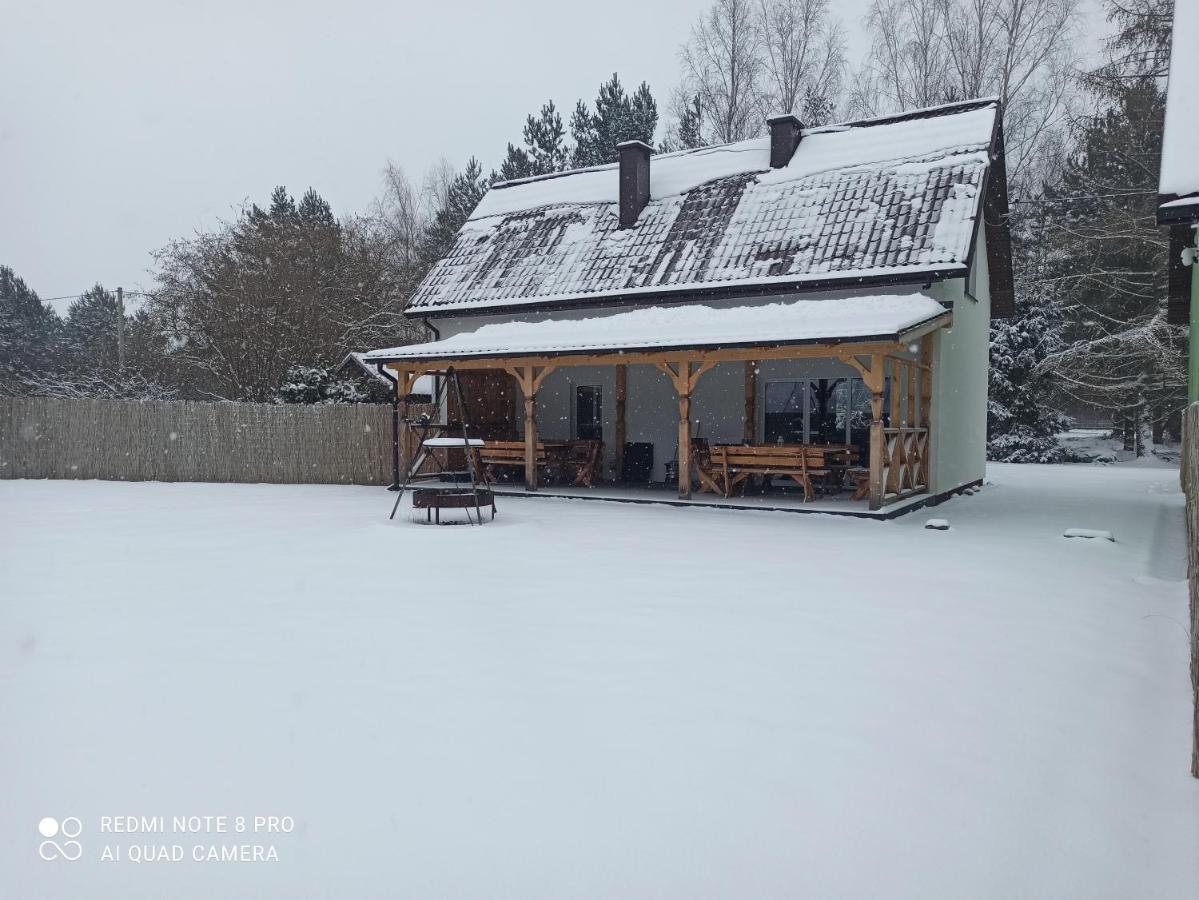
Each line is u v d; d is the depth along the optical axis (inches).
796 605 260.5
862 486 528.7
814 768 140.8
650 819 123.5
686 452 543.2
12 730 158.7
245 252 1088.2
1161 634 228.1
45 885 109.1
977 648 212.4
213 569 322.7
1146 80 1011.9
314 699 174.7
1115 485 735.1
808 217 625.3
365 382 938.7
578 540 397.1
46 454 800.9
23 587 289.3
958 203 568.7
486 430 722.8
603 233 730.2
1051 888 107.0
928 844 117.2
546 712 166.4
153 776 138.9
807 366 620.7
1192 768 140.1
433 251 1498.5
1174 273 607.8
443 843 117.1
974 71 1285.7
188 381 1112.8
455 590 282.8
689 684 183.3
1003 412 1148.5
